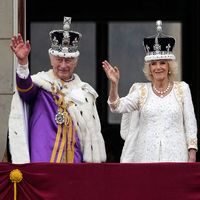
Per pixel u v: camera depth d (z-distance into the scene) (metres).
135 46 37.69
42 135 24.91
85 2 38.03
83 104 25.42
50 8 37.69
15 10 29.94
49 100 25.19
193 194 23.58
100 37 37.69
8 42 29.73
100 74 37.38
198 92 37.31
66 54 25.19
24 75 24.47
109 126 36.94
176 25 37.94
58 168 23.62
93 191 23.59
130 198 23.59
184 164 23.59
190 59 37.69
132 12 38.00
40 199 23.55
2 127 29.53
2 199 23.53
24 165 23.59
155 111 25.19
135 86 25.72
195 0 37.72
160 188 23.59
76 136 25.19
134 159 25.52
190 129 25.11
